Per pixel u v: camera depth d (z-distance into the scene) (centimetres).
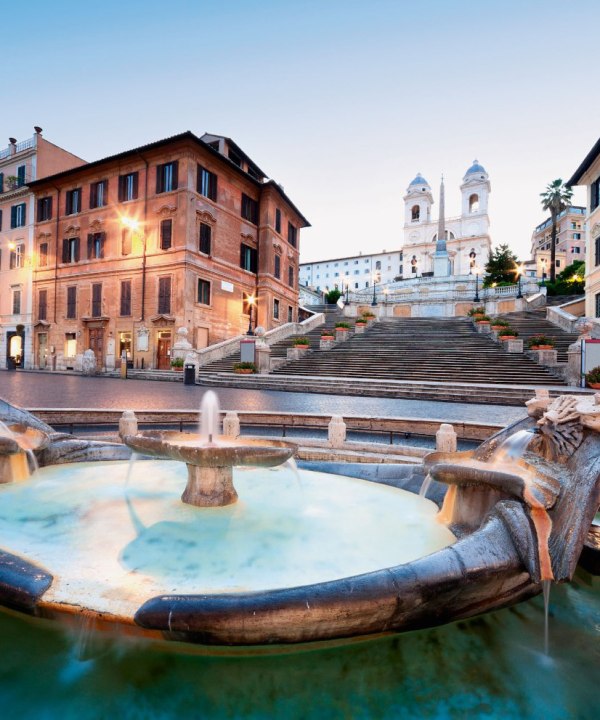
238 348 2925
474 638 289
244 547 360
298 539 379
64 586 270
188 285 2923
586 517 296
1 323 3869
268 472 613
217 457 405
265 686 245
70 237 3441
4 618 272
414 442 850
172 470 598
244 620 231
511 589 305
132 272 3114
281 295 3997
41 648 260
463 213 8956
